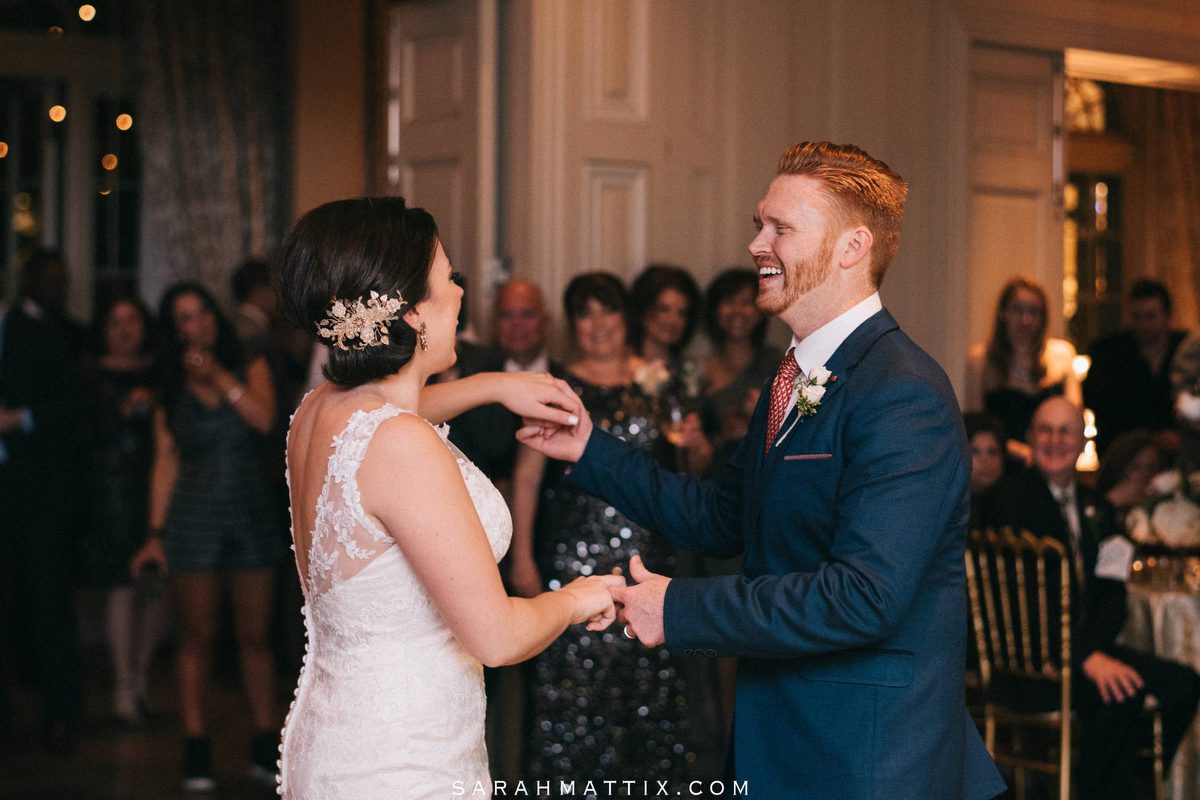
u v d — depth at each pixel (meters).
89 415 5.36
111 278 7.43
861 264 2.08
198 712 4.52
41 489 4.90
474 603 1.88
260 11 7.20
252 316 5.87
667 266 4.53
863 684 2.02
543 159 4.44
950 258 5.03
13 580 5.63
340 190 7.24
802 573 1.97
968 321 5.16
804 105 4.86
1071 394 5.07
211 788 4.48
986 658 3.98
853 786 2.00
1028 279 5.22
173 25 7.10
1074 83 7.74
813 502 2.05
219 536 4.47
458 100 4.62
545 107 4.43
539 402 2.43
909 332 4.99
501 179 4.53
